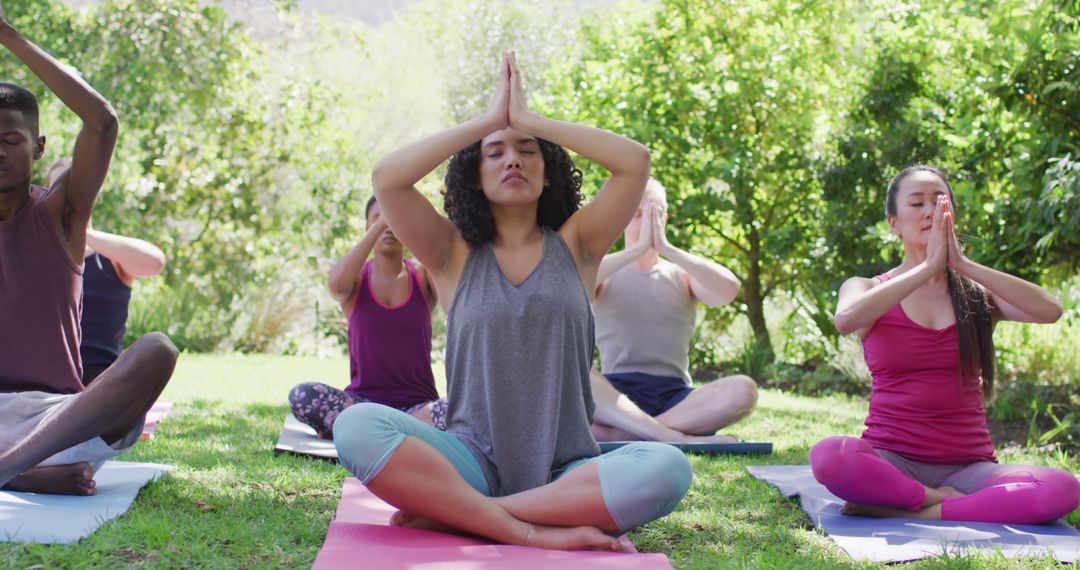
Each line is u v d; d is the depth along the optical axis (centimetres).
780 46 955
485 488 287
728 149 951
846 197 839
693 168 950
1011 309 334
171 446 419
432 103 1939
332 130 1230
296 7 1232
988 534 294
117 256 426
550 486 277
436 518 272
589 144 295
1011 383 682
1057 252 624
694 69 961
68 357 310
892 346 337
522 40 2273
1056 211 577
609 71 990
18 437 294
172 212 1176
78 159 304
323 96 1210
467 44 2312
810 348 948
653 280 508
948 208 322
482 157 299
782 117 957
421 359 471
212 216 1174
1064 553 273
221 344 1071
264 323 1095
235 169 1185
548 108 1039
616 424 473
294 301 1130
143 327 1029
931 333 333
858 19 1120
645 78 970
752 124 982
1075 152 572
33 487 299
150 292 1112
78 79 297
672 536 295
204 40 1137
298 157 1192
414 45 2386
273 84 1202
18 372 303
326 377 813
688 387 506
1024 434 570
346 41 1349
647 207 497
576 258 307
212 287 1129
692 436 482
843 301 343
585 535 270
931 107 792
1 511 272
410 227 296
